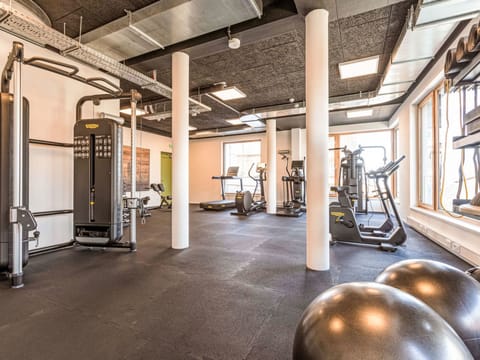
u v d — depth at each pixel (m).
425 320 0.86
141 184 9.15
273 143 7.80
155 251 3.79
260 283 2.60
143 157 9.28
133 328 1.82
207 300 2.24
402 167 5.96
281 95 5.93
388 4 2.68
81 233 3.80
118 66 3.64
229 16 2.85
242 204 7.63
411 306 0.90
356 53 3.93
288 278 2.73
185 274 2.86
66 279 2.72
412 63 3.69
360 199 7.48
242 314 2.01
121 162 3.88
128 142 8.74
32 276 2.81
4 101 2.69
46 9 3.01
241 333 1.76
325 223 2.95
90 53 3.24
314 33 2.85
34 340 1.69
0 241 2.66
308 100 2.95
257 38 3.38
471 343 1.07
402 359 0.77
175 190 3.94
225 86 5.28
